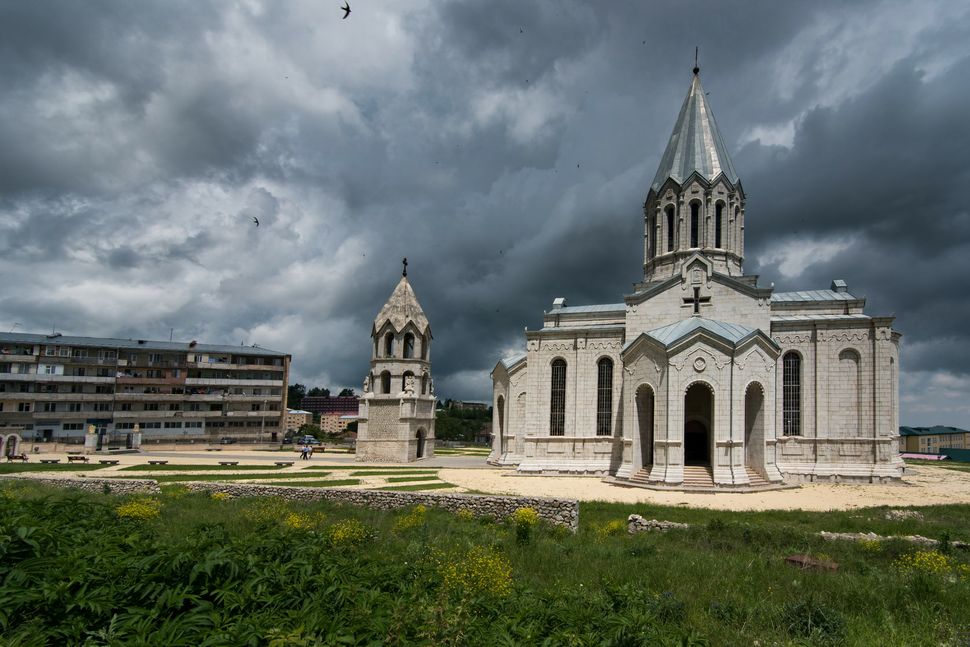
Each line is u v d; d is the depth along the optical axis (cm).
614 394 5509
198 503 2962
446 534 2205
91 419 9994
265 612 1008
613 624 1074
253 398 11362
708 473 4456
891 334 4975
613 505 3338
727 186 5834
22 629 904
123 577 1117
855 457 4953
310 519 2391
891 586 1520
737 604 1372
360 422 6588
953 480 5200
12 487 3450
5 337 9644
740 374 4459
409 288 7019
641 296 5475
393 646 913
